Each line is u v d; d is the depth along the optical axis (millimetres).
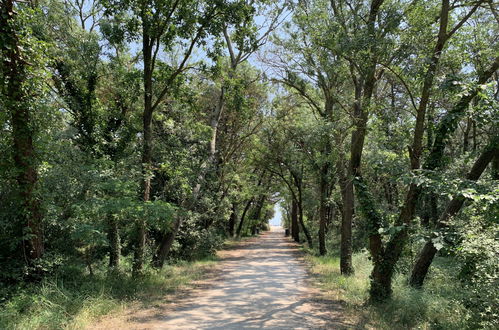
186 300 8969
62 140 10344
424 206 17406
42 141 8711
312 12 11891
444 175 7297
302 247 26203
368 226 9195
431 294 8711
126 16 12367
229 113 22875
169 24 11945
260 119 23766
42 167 8852
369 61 9172
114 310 7555
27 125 8258
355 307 8258
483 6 9008
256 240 37781
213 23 11664
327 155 15430
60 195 9227
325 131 13320
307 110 21938
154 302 8547
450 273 10766
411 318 7223
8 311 6477
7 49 7633
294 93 19688
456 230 7441
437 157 8578
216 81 13992
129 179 11641
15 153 8211
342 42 9188
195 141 17156
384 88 16734
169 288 10328
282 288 10750
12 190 8328
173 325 6695
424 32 8820
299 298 9312
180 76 12812
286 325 6797
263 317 7375
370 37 8758
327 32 9969
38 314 6590
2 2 7500
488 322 5828
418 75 8266
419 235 7574
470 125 15922
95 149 12227
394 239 8812
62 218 9922
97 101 12977
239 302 8797
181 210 12844
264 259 19172
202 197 18750
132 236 13719
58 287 8016
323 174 19359
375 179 16797
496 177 9695
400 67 9094
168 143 15281
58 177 9094
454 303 7320
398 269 10625
